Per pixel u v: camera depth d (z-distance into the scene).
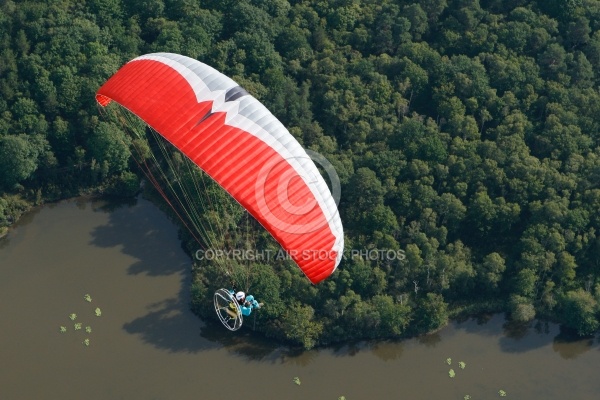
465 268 123.88
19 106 136.88
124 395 112.62
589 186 129.75
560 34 147.88
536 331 122.75
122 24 148.50
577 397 116.00
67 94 137.88
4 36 142.75
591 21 148.25
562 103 138.88
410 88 140.88
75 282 125.81
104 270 127.56
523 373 118.25
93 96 138.00
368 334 119.69
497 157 132.38
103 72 139.50
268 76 140.00
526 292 123.19
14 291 124.31
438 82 141.12
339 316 119.56
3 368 114.62
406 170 131.00
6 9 145.75
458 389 115.81
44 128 136.25
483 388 116.19
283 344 118.88
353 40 147.00
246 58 142.75
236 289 120.88
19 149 132.25
